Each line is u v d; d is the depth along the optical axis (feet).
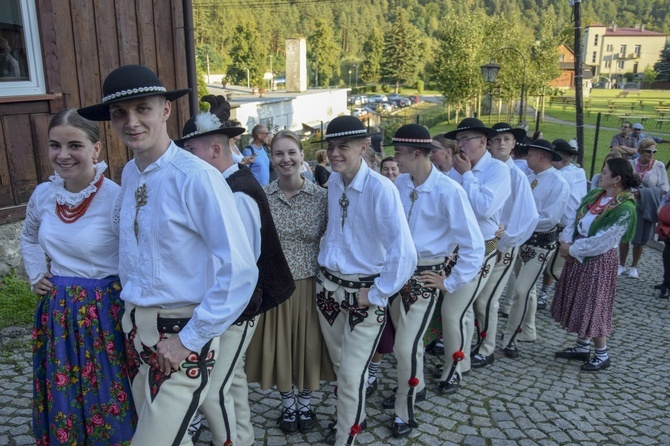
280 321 10.50
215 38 296.10
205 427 11.13
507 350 15.71
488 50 108.47
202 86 106.42
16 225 17.08
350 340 9.93
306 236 10.48
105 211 8.16
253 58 247.09
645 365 15.47
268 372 10.65
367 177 9.77
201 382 7.03
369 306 9.83
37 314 8.30
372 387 12.81
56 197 8.19
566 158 19.66
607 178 14.48
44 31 17.31
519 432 11.43
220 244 6.59
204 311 6.54
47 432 8.44
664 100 184.14
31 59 17.15
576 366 15.23
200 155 8.94
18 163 16.96
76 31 18.45
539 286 23.07
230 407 9.18
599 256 14.69
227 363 8.70
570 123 116.57
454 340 12.75
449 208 11.16
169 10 21.90
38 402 8.38
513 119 119.55
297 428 11.17
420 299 10.87
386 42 279.69
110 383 8.14
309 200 10.59
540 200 15.72
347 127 9.48
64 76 18.12
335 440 10.50
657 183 25.66
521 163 20.24
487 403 12.66
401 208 9.55
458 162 13.71
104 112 7.18
